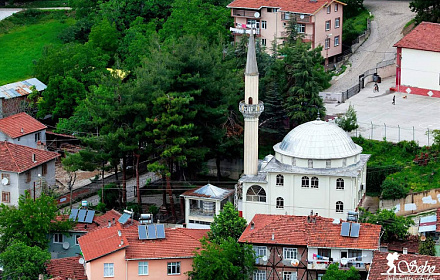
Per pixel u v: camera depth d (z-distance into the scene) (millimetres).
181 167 187375
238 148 189375
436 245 150750
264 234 148625
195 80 181500
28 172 188625
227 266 144125
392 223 154250
